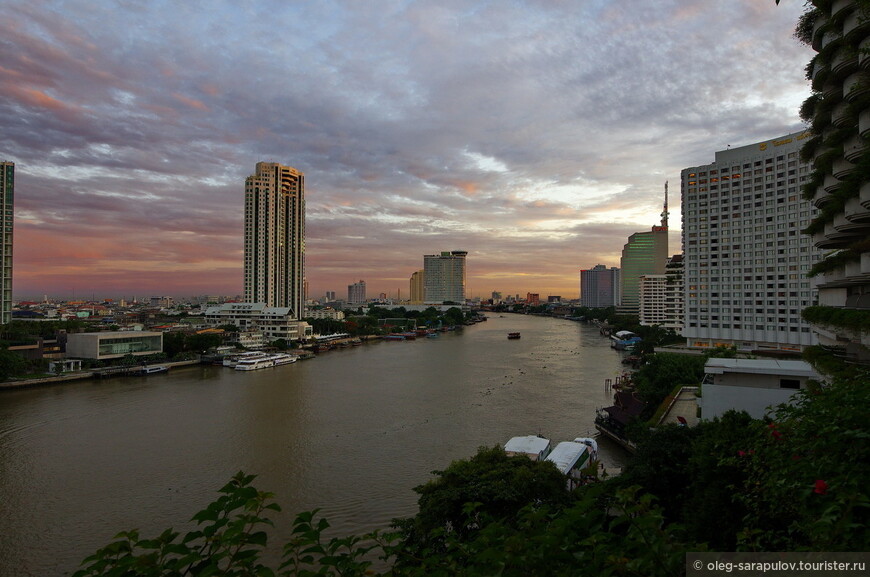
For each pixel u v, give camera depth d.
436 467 59.75
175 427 76.38
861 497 8.80
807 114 41.81
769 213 131.12
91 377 122.12
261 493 9.41
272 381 117.88
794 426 16.38
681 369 88.19
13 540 43.22
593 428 75.81
